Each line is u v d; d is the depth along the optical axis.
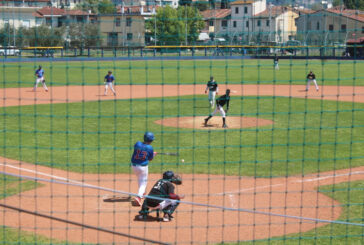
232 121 40.78
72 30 50.81
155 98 54.94
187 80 75.50
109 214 19.56
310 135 34.72
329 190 22.72
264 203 20.92
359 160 28.12
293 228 18.33
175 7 42.69
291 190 22.69
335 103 51.25
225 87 68.38
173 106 49.25
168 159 27.98
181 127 37.81
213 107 48.47
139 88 66.38
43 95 57.44
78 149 29.70
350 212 19.89
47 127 36.94
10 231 17.84
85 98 54.62
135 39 36.56
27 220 18.88
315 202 21.08
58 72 83.75
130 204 20.73
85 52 76.19
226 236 17.58
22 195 21.59
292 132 35.81
